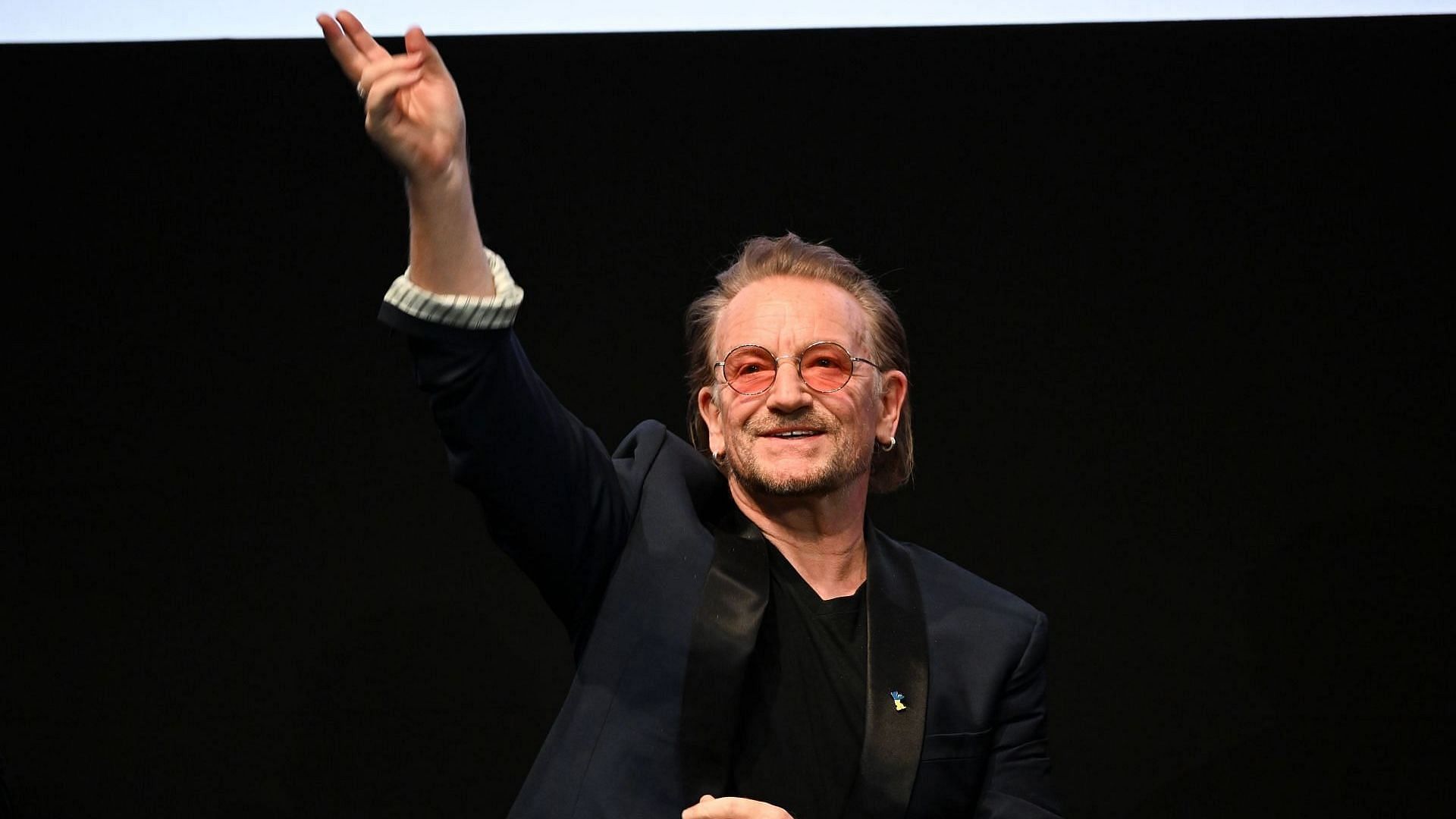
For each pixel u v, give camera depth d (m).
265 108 6.72
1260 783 6.32
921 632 4.22
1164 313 6.66
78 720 6.26
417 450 6.57
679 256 6.71
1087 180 6.72
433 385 3.58
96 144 6.65
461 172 3.41
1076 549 6.54
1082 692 6.43
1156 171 6.71
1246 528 6.52
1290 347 6.61
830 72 6.79
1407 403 6.55
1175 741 6.38
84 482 6.46
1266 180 6.68
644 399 6.63
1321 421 6.57
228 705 6.32
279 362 6.60
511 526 3.87
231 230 6.66
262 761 6.28
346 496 6.52
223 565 6.43
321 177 6.71
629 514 4.21
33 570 6.38
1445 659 6.38
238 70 6.74
